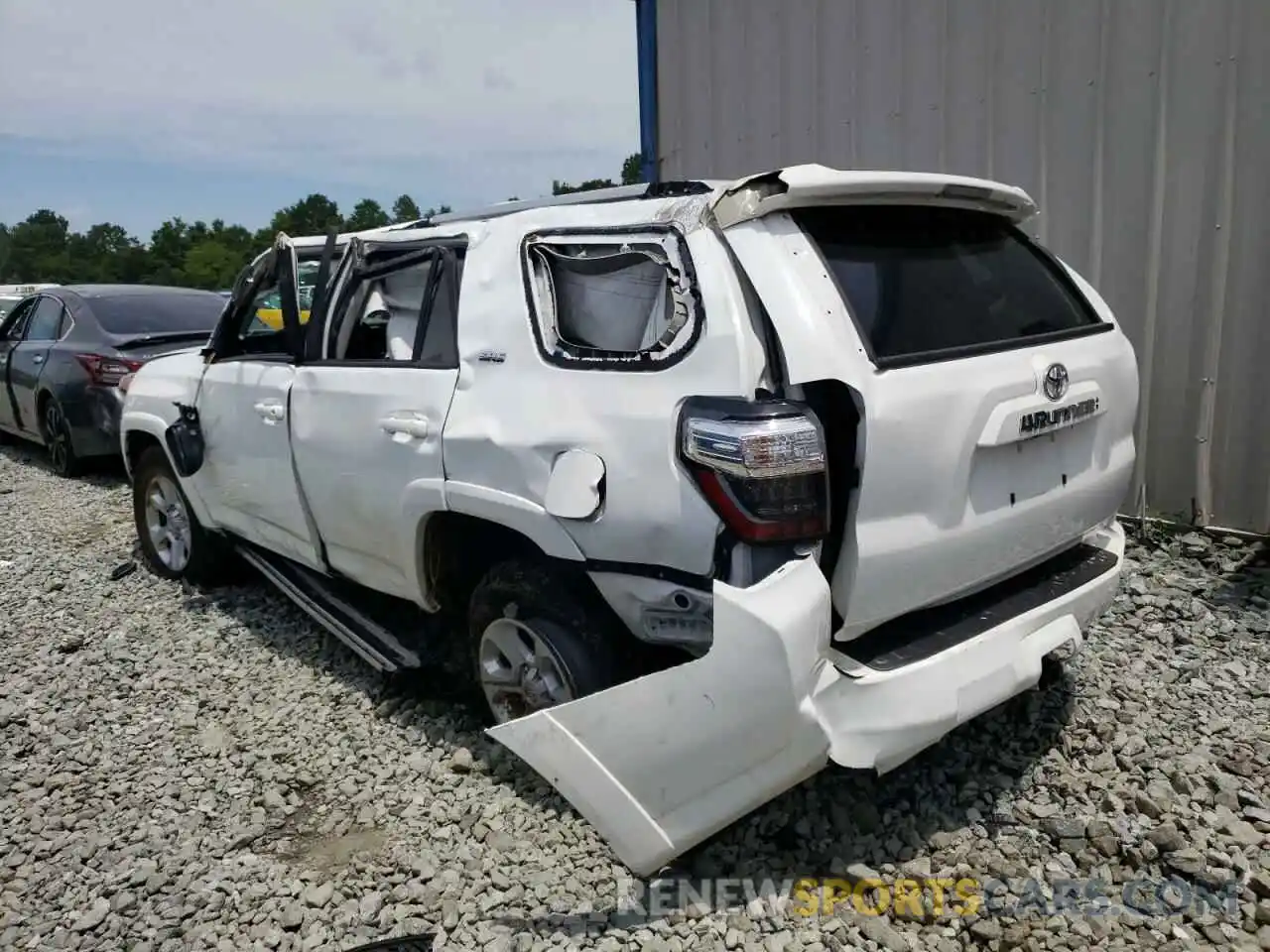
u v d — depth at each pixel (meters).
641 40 7.48
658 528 2.54
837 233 2.68
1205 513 5.09
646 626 2.70
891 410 2.42
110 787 3.38
